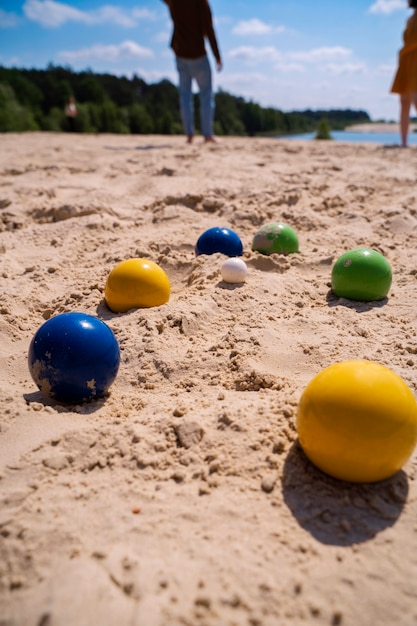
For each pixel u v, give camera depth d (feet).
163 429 1.42
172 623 0.89
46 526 1.11
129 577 0.98
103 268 2.76
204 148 6.75
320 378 1.26
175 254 2.90
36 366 1.61
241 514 1.15
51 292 2.52
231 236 2.83
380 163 5.48
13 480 1.25
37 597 0.95
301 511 1.18
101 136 10.41
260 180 4.47
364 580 1.01
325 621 0.93
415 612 0.95
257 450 1.34
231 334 2.00
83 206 3.63
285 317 2.20
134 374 1.83
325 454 1.21
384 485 1.26
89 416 1.57
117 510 1.16
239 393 1.66
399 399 1.19
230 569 1.01
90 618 0.90
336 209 3.85
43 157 6.18
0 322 2.14
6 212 3.63
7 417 1.52
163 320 2.11
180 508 1.17
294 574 1.01
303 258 2.83
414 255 2.93
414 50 5.63
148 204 3.89
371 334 2.04
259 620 0.91
